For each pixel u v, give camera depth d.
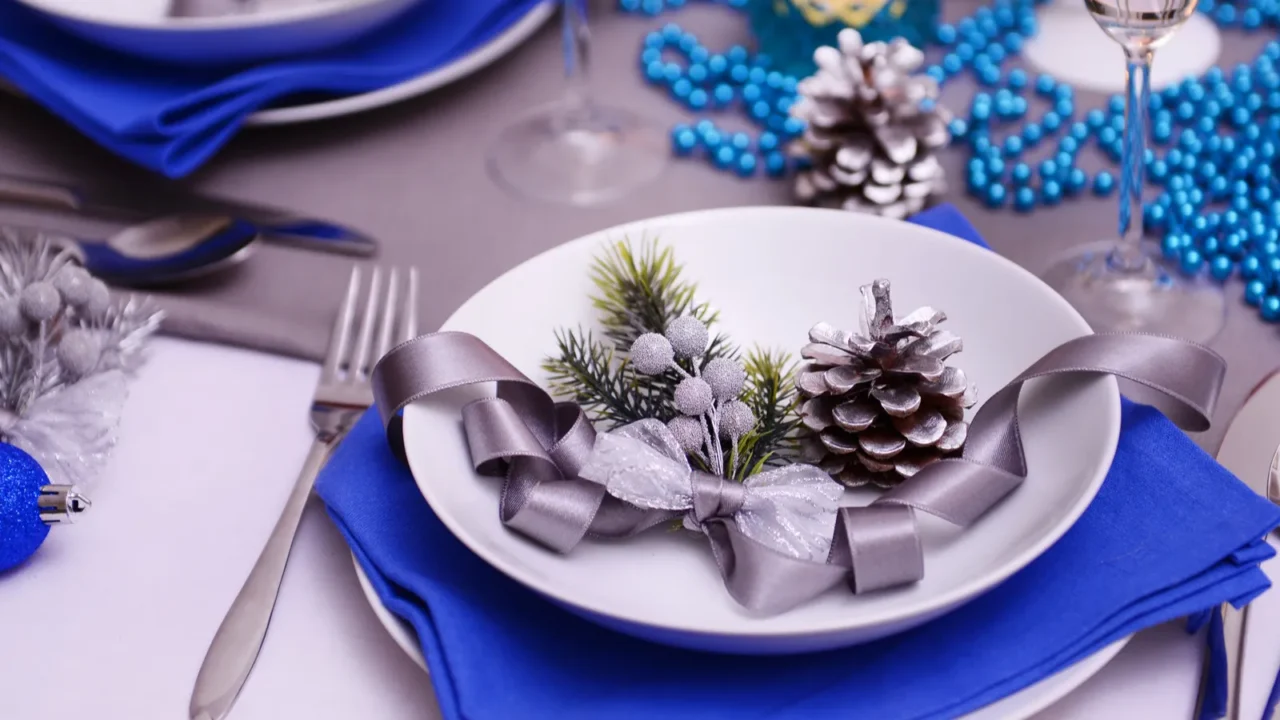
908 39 0.92
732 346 0.71
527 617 0.61
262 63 0.87
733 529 0.61
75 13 0.83
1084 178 0.83
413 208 0.85
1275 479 0.65
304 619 0.64
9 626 0.64
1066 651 0.59
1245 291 0.77
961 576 0.60
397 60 0.89
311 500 0.68
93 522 0.68
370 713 0.61
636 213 0.84
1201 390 0.63
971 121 0.88
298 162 0.88
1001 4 0.96
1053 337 0.67
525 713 0.59
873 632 0.57
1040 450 0.63
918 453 0.64
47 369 0.70
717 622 0.57
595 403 0.67
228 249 0.79
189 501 0.69
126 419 0.72
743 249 0.72
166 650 0.63
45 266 0.73
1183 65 0.91
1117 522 0.62
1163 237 0.81
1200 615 0.61
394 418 0.65
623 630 0.58
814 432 0.65
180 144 0.83
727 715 0.59
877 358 0.63
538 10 0.92
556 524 0.61
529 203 0.85
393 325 0.76
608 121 0.90
